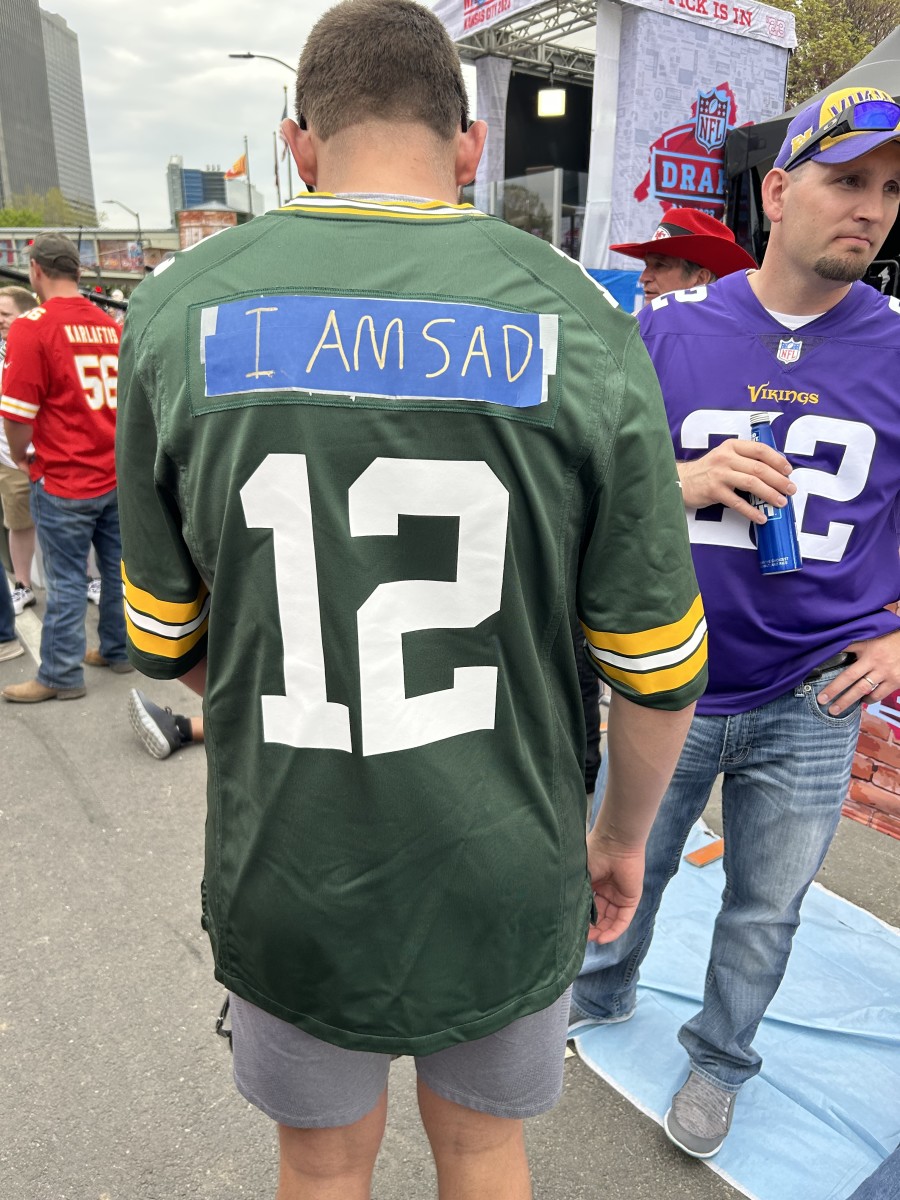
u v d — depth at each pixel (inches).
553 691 38.4
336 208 35.1
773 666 65.9
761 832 68.1
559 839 39.3
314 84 36.7
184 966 93.4
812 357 63.3
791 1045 84.0
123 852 113.7
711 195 282.0
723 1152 73.2
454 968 37.3
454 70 37.2
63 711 155.1
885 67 163.2
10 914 101.5
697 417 66.2
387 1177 70.7
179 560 39.2
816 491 64.0
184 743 141.9
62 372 143.3
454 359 33.0
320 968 37.4
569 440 34.0
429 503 33.5
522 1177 46.3
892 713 111.6
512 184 322.3
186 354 34.8
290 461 33.4
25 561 202.5
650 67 258.2
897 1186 59.5
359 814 35.3
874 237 57.9
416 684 34.6
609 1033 85.2
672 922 101.4
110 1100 77.2
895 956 95.4
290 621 34.6
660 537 36.6
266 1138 73.9
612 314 35.5
